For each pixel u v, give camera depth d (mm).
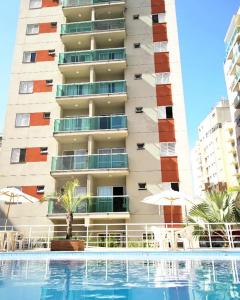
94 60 25438
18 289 5566
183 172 22109
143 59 25953
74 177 22719
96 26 26906
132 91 24844
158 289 5523
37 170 23172
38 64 26625
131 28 27297
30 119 24719
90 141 22719
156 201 16094
